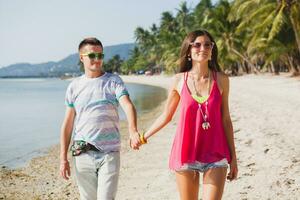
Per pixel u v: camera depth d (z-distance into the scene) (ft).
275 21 106.22
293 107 54.39
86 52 12.84
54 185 27.63
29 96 174.81
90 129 12.69
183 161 11.76
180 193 12.12
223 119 12.31
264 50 133.08
